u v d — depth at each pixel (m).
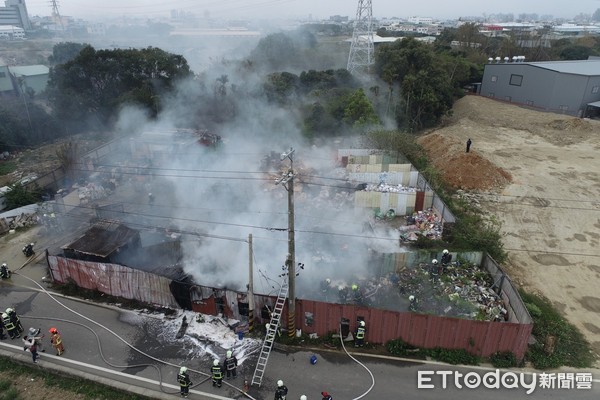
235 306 19.62
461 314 19.61
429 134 47.94
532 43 90.50
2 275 23.23
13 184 32.25
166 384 16.58
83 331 19.45
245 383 16.27
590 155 39.75
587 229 27.52
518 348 17.25
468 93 66.44
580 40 100.69
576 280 22.84
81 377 16.95
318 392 16.20
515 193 32.25
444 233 25.42
